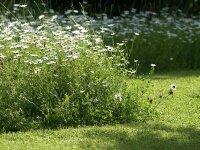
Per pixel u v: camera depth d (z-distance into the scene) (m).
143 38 13.42
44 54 8.30
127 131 7.32
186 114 8.56
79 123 7.80
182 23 15.11
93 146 6.63
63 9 15.70
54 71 8.08
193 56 14.19
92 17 14.88
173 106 9.09
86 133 7.21
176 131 7.41
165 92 10.20
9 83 7.96
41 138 7.04
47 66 8.15
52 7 15.61
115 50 8.76
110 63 8.41
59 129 7.49
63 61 8.20
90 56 8.41
